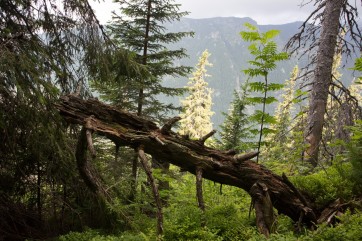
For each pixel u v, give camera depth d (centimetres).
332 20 984
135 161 916
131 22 1027
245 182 598
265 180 591
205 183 870
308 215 585
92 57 804
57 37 771
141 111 1046
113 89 1002
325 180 666
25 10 725
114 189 781
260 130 761
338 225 536
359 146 708
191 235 515
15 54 597
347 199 625
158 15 1017
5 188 688
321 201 621
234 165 596
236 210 645
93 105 606
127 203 805
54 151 677
